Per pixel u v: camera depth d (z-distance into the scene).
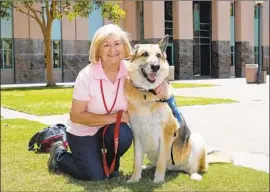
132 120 4.86
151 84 4.62
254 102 15.75
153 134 4.84
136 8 34.19
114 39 4.64
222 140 8.59
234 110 13.39
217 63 38.34
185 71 36.03
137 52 4.67
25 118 11.43
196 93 19.97
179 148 5.16
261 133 9.36
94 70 4.74
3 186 5.05
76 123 4.98
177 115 5.01
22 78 31.53
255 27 42.19
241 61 40.19
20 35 31.23
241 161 6.72
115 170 5.41
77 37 33.50
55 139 6.75
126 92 4.78
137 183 5.00
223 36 38.44
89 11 25.89
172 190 4.80
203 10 38.31
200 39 38.31
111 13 26.00
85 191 4.78
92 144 5.12
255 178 5.50
